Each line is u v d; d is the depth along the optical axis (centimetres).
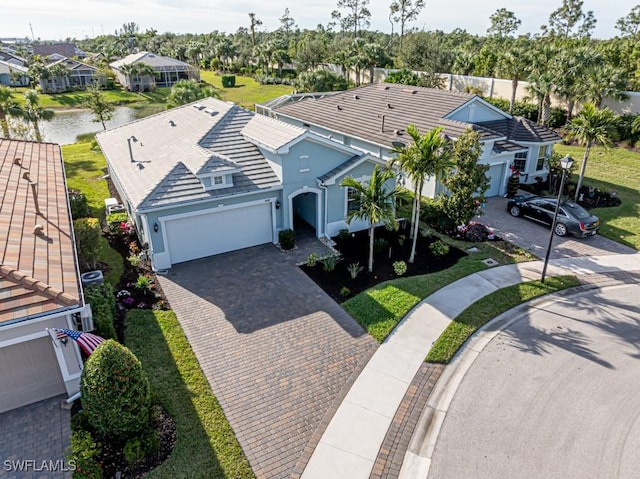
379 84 3491
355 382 1163
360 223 2080
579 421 1038
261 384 1155
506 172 2567
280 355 1265
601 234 2066
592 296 1565
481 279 1664
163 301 1516
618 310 1478
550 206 2117
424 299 1527
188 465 922
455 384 1156
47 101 6425
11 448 964
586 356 1256
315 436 1001
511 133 2684
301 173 1870
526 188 2666
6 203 1455
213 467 920
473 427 1023
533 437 997
